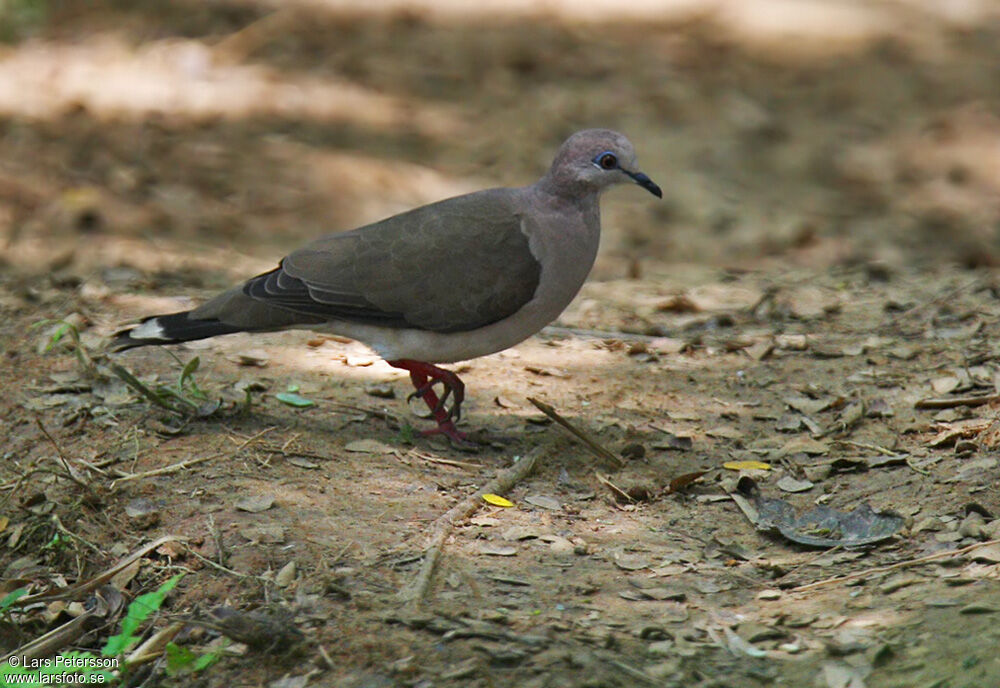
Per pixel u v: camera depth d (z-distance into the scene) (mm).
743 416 10484
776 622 7555
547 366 11445
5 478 9336
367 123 19484
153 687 7355
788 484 9344
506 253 9547
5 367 11016
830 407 10500
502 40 24062
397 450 9781
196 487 9055
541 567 8227
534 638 7371
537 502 9102
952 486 9016
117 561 8398
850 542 8430
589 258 9781
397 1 25766
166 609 7926
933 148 19969
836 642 7266
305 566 8125
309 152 18031
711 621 7594
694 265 14773
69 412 10133
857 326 12398
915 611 7477
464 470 9570
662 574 8172
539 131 19750
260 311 9727
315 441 9844
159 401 10094
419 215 9789
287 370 11156
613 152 9570
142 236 14797
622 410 10594
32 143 17172
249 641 7410
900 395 10633
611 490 9289
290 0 24734
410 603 7711
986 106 21922
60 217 15070
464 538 8562
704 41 24969
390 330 9688
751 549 8539
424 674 7113
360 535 8492
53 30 22141
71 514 8805
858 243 15719
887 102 22109
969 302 12766
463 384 10367
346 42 23016
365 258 9602
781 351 11727
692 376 11250
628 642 7375
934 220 16781
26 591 8227
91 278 13227
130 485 9070
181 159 17281
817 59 24266
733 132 20312
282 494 8984
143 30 22375
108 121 18234
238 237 15141
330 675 7199
